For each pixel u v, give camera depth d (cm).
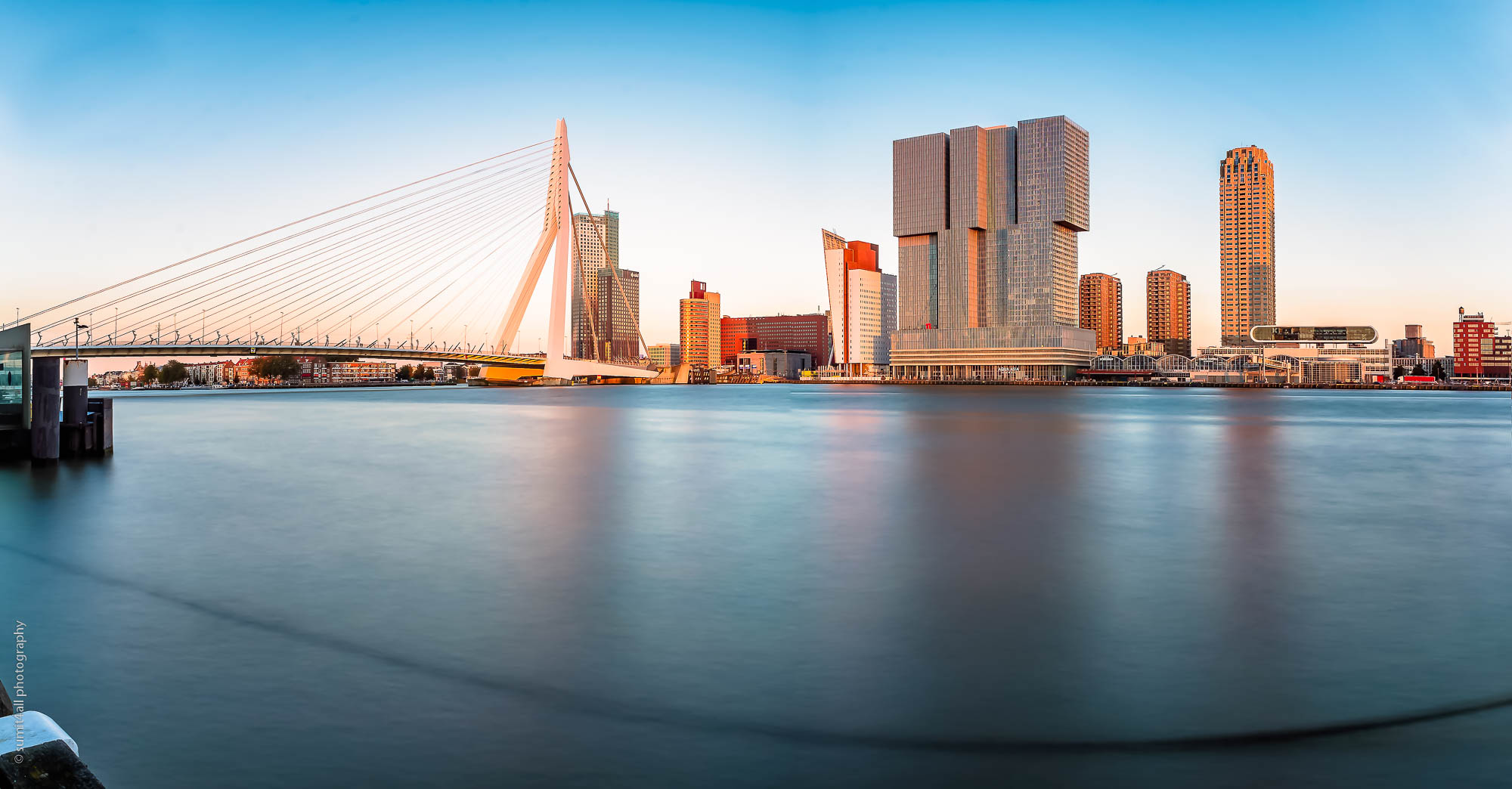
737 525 1905
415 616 1166
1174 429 5925
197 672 947
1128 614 1176
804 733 788
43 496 2392
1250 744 769
